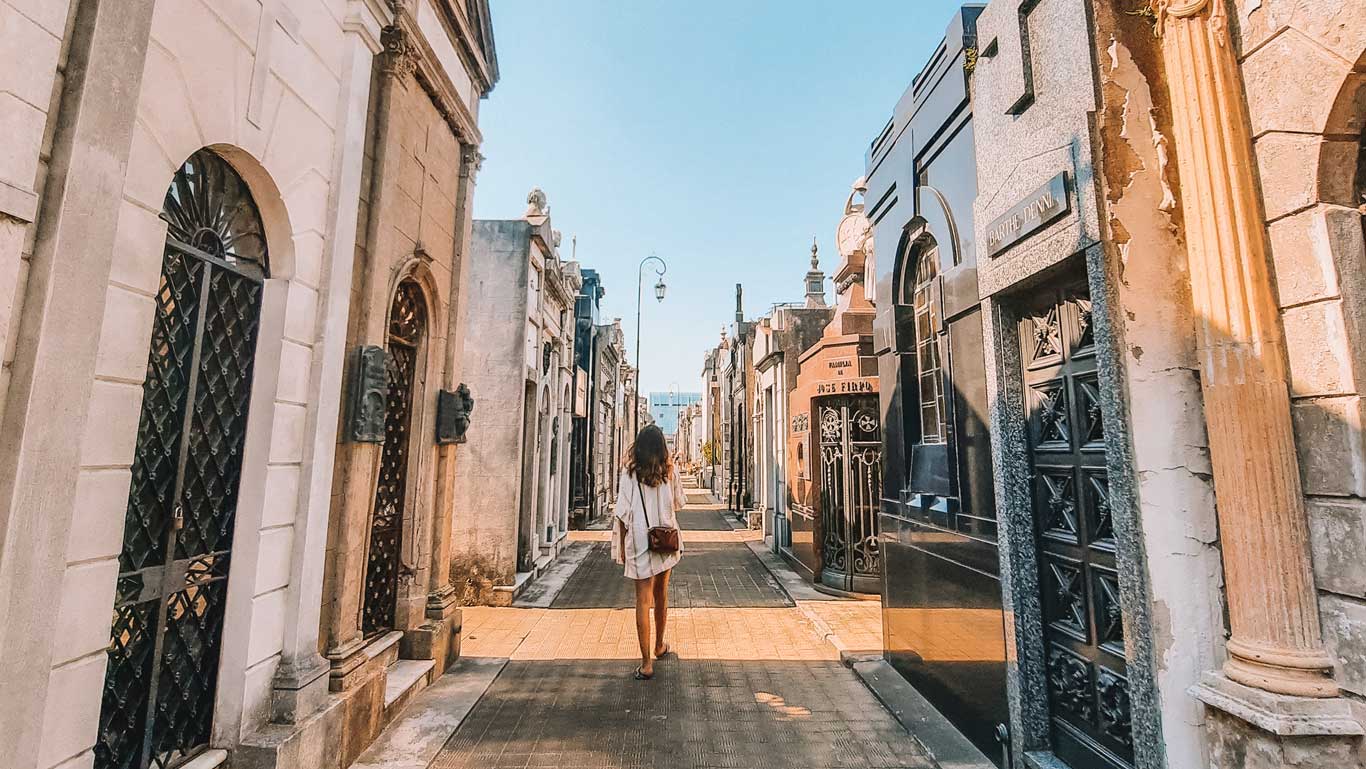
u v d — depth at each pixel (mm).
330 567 3271
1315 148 1862
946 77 3674
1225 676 1947
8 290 1588
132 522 2191
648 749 3229
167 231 2314
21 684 1608
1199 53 2121
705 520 16312
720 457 23859
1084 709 2564
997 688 2994
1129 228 2262
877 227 5020
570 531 13422
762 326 11750
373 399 3479
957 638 3428
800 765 3068
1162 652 2074
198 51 2264
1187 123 2152
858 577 6902
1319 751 1722
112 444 1951
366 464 3531
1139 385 2193
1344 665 1766
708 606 6609
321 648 3174
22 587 1610
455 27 4727
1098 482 2506
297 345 2953
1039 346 2961
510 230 7508
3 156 1556
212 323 2586
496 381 7117
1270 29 1971
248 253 2814
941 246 3795
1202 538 2092
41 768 1717
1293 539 1865
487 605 6621
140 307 2043
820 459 7496
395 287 3947
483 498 6871
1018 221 2811
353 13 3389
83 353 1767
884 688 4000
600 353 16062
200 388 2520
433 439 4672
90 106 1764
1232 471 1972
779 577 8039
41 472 1654
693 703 3846
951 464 3619
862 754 3184
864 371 7082
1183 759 2010
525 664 4629
